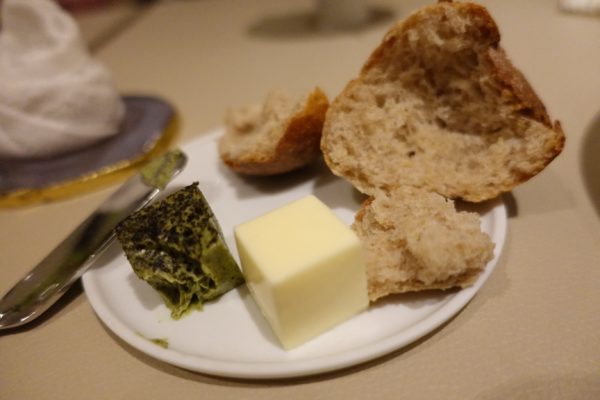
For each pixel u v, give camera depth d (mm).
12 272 151
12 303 126
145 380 112
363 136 151
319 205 122
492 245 117
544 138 134
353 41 291
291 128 149
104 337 123
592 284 120
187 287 123
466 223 120
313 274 106
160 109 232
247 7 388
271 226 118
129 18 406
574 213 142
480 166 143
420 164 148
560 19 276
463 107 150
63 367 117
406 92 154
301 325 109
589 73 216
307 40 304
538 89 212
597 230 135
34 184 189
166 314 122
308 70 265
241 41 322
